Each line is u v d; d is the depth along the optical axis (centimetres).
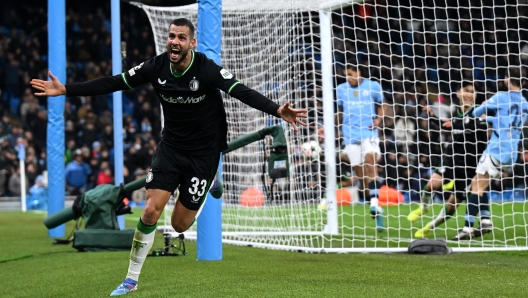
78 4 5709
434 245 1642
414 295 973
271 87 2173
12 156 4403
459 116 2056
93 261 1534
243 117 2264
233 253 1688
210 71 1048
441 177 2044
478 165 1952
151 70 1061
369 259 1520
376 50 4725
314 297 962
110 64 5491
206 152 1096
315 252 1692
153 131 4988
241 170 2372
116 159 2306
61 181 2308
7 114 5159
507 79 1956
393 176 4044
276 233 2008
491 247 1753
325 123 2133
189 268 1351
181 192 1107
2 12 5597
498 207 3391
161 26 2422
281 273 1249
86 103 5103
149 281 1183
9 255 1759
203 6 1477
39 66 5366
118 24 2316
